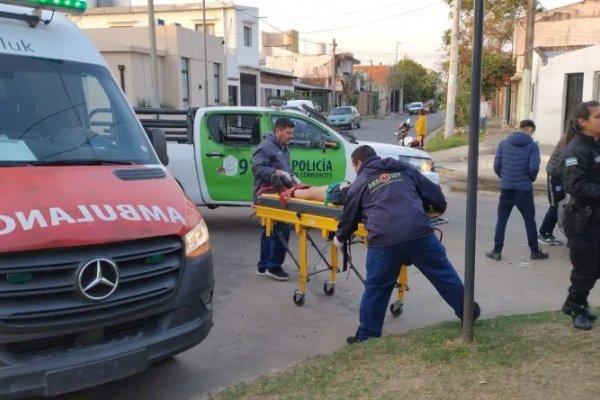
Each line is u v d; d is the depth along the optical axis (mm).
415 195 4516
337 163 8758
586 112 4160
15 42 4234
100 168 3811
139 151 4258
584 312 4453
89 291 3064
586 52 18344
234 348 4699
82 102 4281
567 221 4371
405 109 99625
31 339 2947
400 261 4438
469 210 3949
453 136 24281
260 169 6199
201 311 3672
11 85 4051
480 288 6098
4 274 2889
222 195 8750
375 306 4531
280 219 5805
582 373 3604
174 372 4273
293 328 5121
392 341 4375
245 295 6043
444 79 30406
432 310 5504
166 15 37500
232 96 36375
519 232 8781
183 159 8664
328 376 3895
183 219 3621
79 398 3879
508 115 32406
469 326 4133
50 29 4492
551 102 21484
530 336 4270
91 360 3104
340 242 4785
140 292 3279
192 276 3566
